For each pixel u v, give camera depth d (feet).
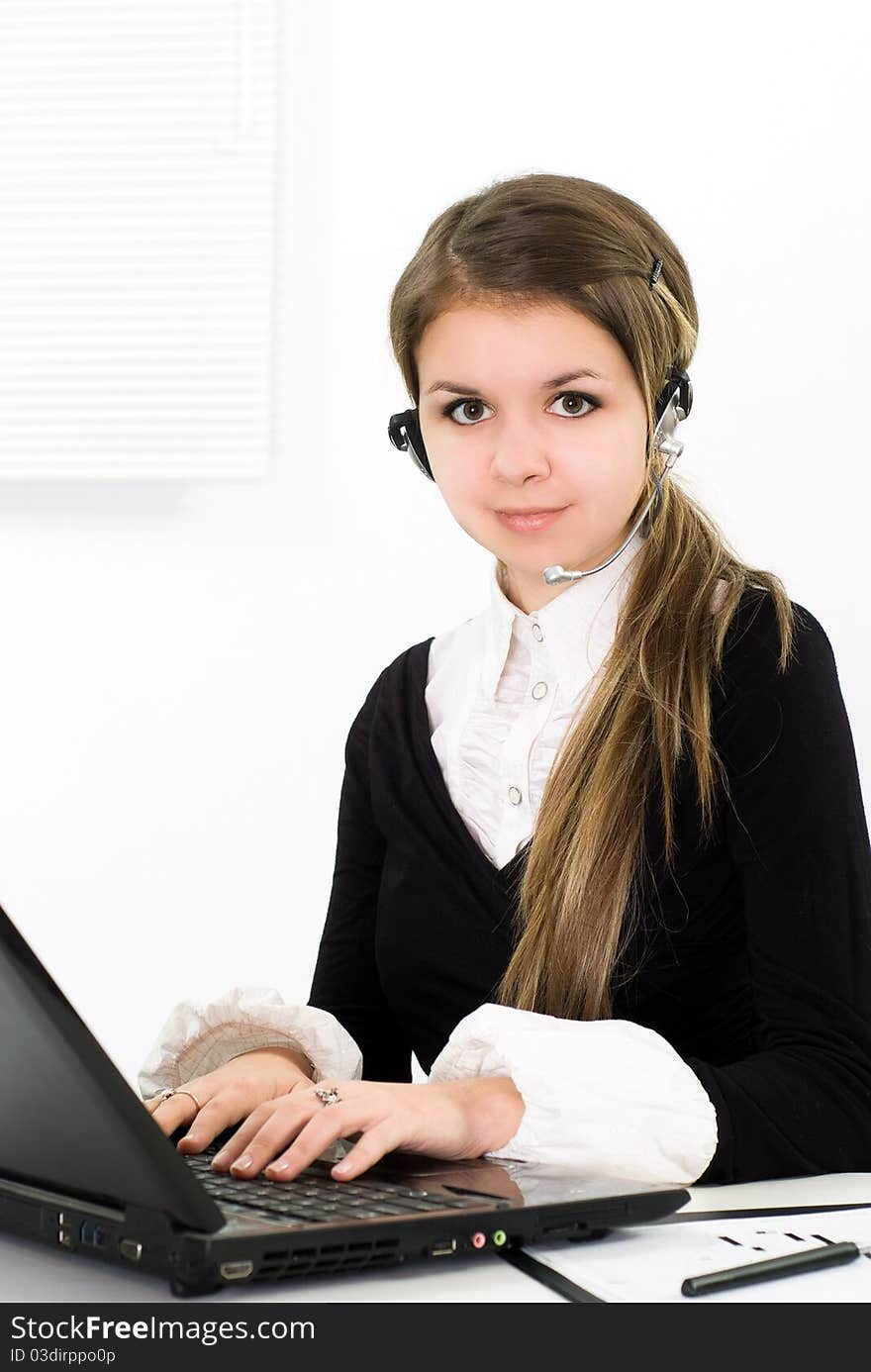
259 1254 1.95
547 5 7.16
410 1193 2.28
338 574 7.47
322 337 7.47
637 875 3.51
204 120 7.50
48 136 7.55
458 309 3.28
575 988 3.46
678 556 3.70
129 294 7.52
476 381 3.30
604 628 3.70
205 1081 2.98
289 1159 2.41
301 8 7.42
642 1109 2.65
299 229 7.47
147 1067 3.35
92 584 7.63
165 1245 1.97
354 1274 2.12
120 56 7.53
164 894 7.52
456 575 7.39
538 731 3.70
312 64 7.43
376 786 4.02
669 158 7.04
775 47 6.97
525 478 3.33
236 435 7.47
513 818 3.71
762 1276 2.07
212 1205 1.96
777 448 6.95
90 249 7.54
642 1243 2.29
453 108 7.29
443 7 7.27
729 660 3.55
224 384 7.48
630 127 7.07
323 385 7.47
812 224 6.94
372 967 4.18
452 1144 2.59
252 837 7.49
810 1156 2.90
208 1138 2.75
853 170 6.92
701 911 3.52
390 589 7.44
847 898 3.31
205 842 7.51
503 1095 2.70
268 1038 3.29
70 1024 1.87
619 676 3.58
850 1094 3.04
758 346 6.96
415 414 3.72
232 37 7.47
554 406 3.33
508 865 3.67
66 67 7.55
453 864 3.79
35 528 7.66
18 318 7.54
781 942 3.29
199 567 7.57
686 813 3.49
